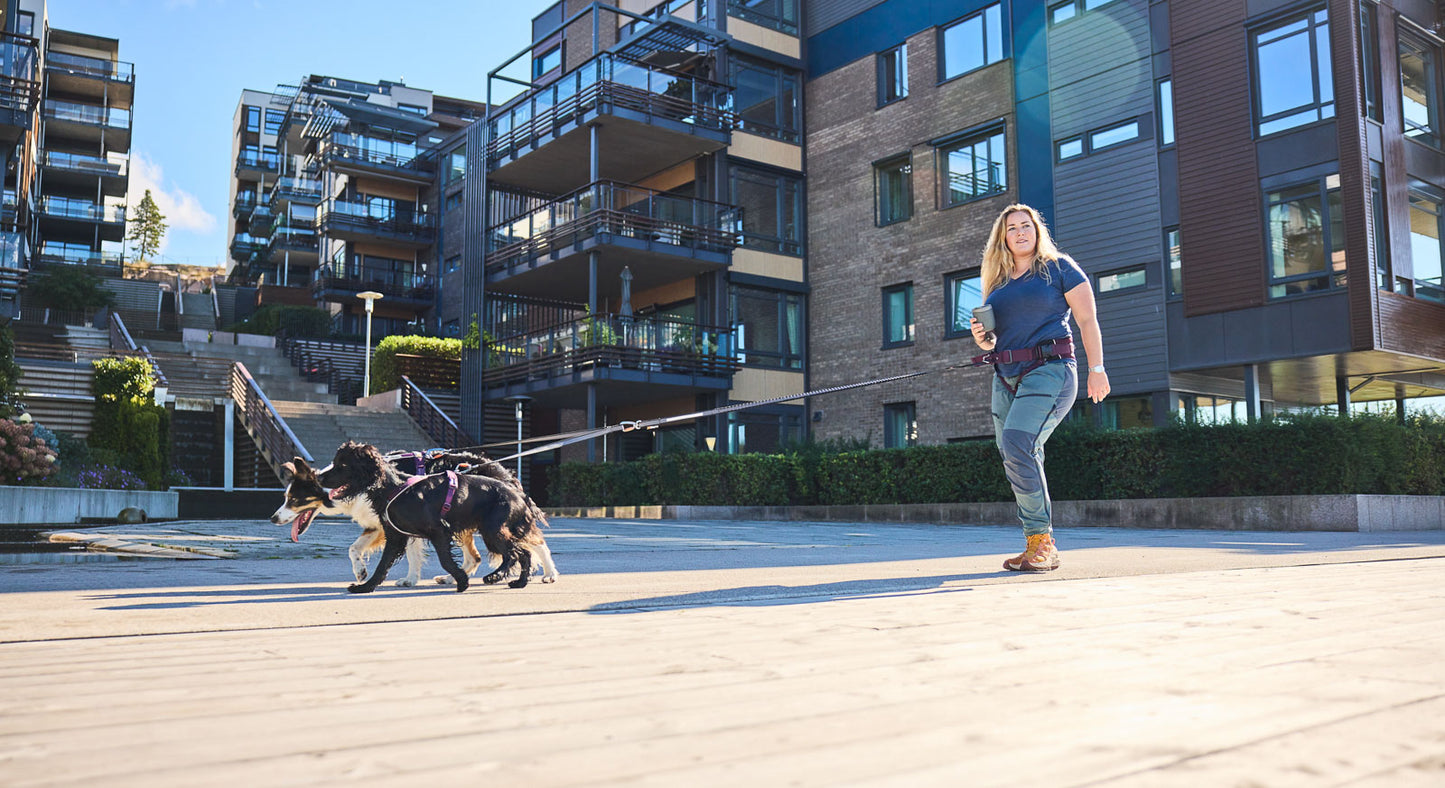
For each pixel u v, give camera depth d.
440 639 2.33
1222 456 13.02
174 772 1.04
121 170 50.28
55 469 14.59
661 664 1.88
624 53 23.33
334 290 41.44
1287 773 1.02
